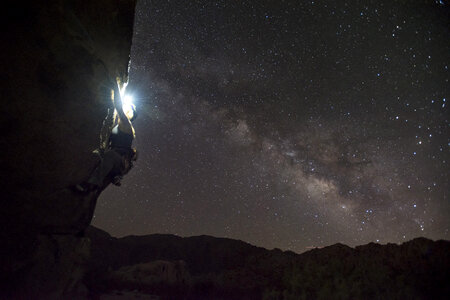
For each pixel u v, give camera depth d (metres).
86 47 3.45
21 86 3.00
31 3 2.97
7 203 3.21
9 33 2.89
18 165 3.13
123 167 4.15
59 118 3.29
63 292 4.00
